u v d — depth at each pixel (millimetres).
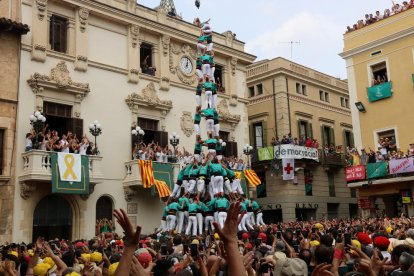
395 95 29281
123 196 24562
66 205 22438
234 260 3840
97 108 24344
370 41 30812
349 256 7738
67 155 21250
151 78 27094
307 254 6824
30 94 21750
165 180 25250
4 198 20047
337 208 37688
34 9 22391
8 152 20469
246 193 29031
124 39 26359
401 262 5480
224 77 31828
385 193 27984
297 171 33969
